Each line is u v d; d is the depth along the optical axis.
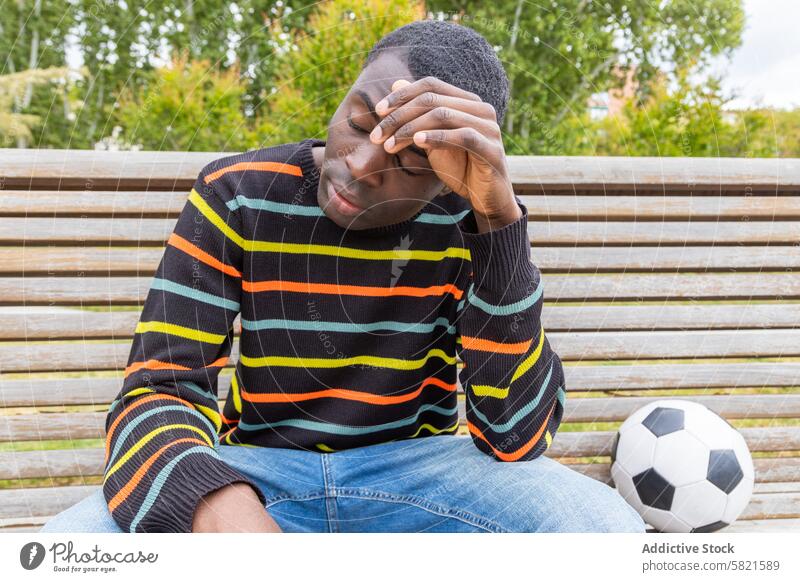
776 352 1.37
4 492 1.17
